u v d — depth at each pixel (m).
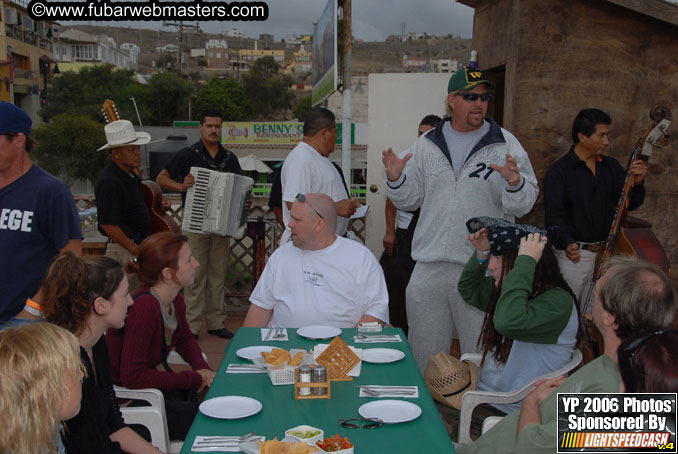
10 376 1.38
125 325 2.71
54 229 2.95
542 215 4.68
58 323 2.04
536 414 2.00
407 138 6.91
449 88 3.66
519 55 4.51
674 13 4.37
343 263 3.19
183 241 2.90
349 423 1.95
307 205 3.11
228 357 2.64
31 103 54.47
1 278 2.91
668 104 4.59
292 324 3.23
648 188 4.71
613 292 1.83
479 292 3.09
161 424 2.55
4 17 49.31
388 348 2.76
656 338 1.53
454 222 3.62
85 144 28.77
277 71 102.44
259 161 25.52
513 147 3.64
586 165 3.95
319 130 4.50
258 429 1.92
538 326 2.51
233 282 6.66
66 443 1.86
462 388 2.84
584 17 4.48
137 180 4.68
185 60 134.50
